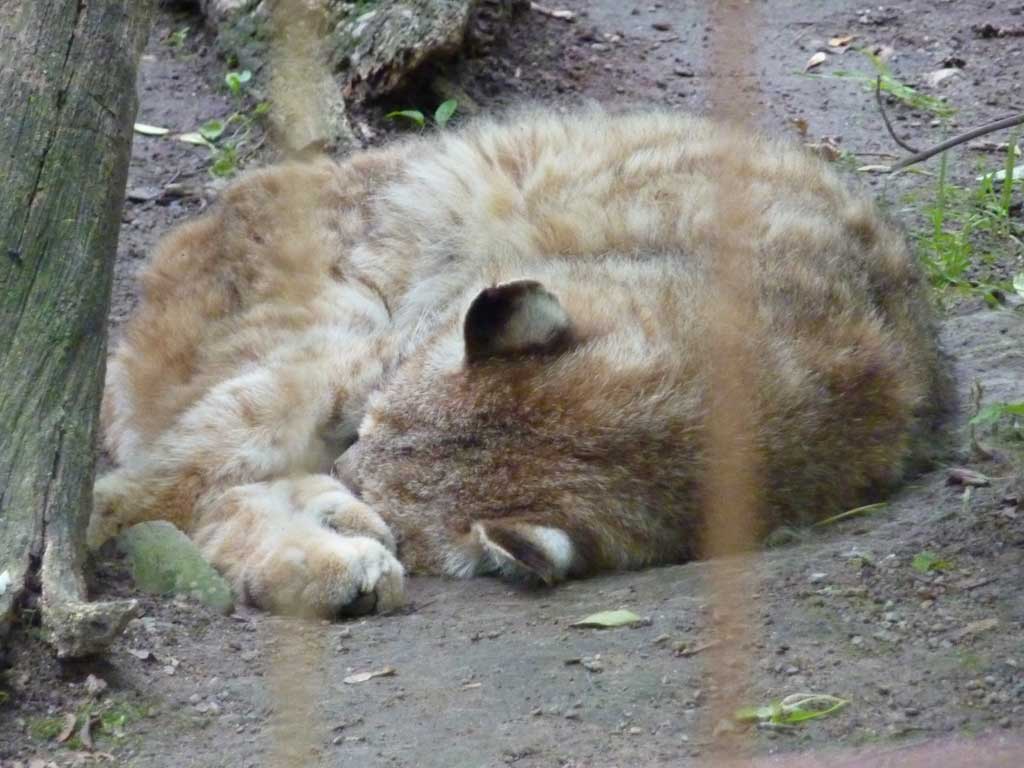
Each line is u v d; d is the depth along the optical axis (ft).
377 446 33.65
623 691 25.84
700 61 61.41
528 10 62.23
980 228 49.73
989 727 23.62
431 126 55.52
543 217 38.40
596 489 31.83
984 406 37.91
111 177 30.73
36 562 26.27
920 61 62.49
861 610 28.07
